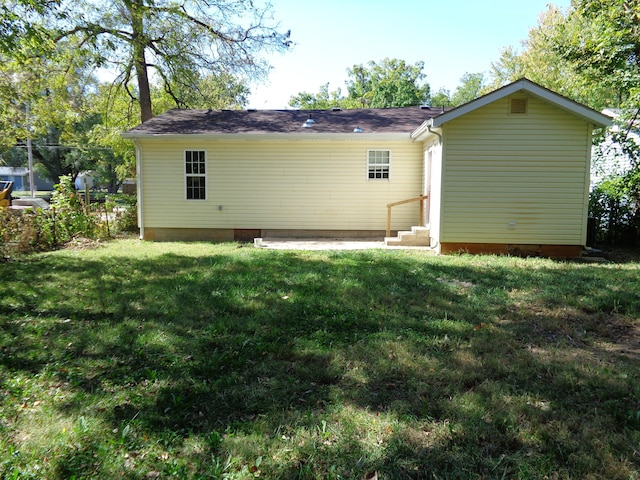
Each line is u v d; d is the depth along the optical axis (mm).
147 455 2645
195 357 4090
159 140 13148
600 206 12695
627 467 2482
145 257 9680
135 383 3607
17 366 3912
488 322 5129
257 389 3457
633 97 11781
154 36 18094
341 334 4703
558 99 9516
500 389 3410
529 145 9992
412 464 2539
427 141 12344
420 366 3848
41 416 3070
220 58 18797
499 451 2652
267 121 14328
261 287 6609
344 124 13930
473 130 10016
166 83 19969
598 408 3133
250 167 13344
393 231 13477
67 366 3904
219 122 14219
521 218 10172
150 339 4531
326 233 13516
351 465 2535
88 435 2836
